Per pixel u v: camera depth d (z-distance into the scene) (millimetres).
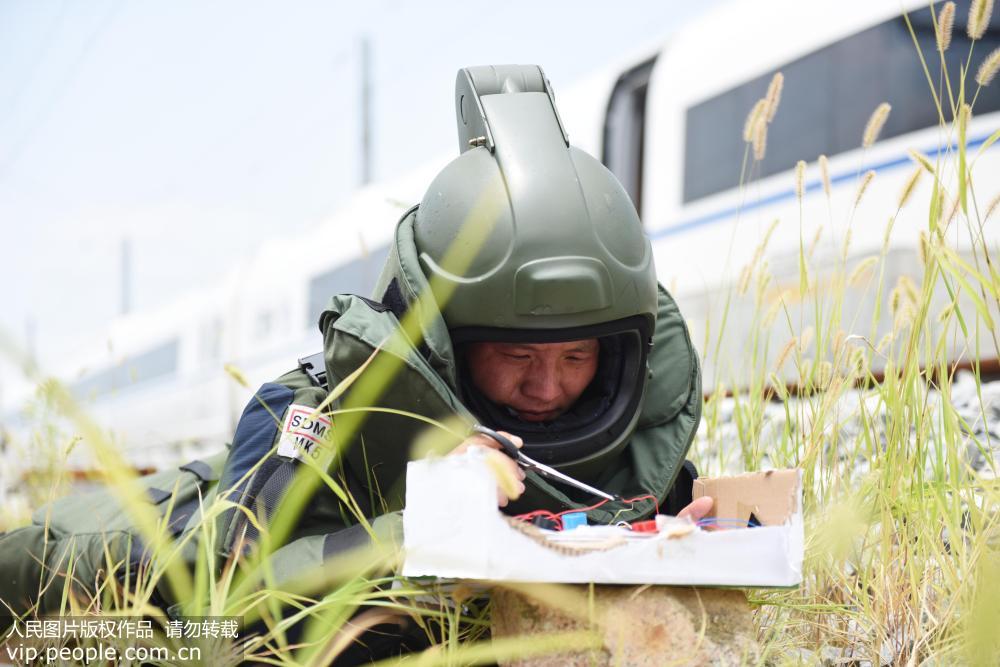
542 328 1459
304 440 1431
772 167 6461
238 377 1387
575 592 1142
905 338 1906
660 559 1113
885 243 1984
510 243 1459
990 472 1997
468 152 1630
